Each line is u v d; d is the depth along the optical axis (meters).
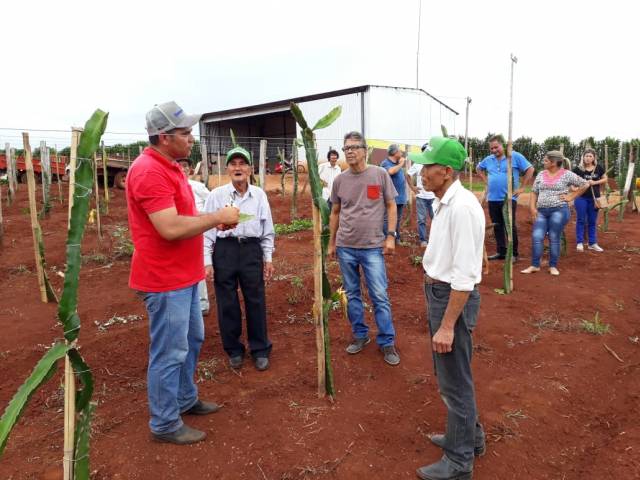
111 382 3.86
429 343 4.47
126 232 9.15
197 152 23.59
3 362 4.22
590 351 4.30
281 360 4.17
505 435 3.11
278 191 18.25
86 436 2.08
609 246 8.66
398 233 8.70
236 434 3.07
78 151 1.95
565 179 6.51
